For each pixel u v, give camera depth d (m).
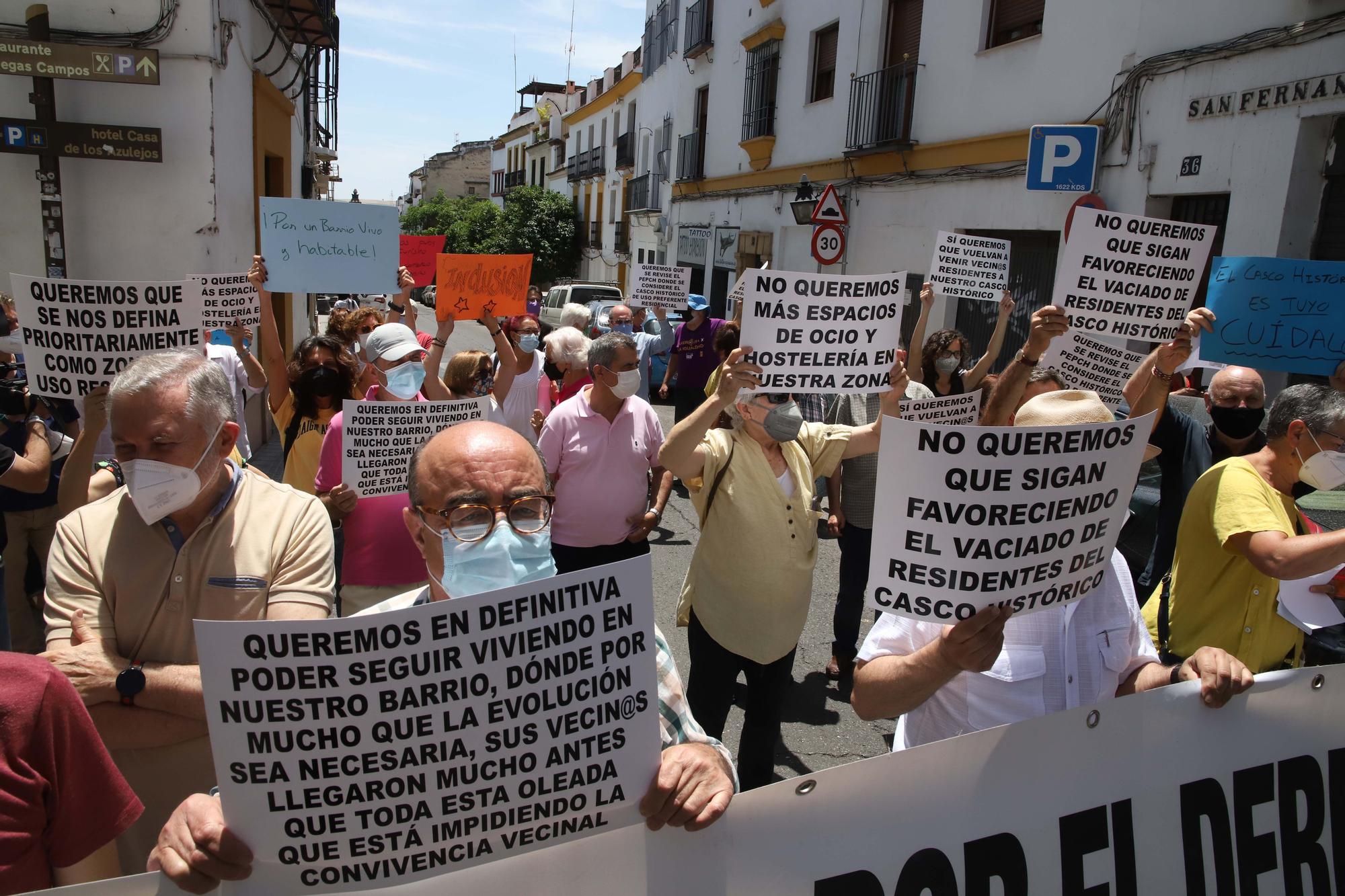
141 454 2.09
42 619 4.52
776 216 17.66
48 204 7.91
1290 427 2.79
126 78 7.86
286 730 1.42
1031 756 1.92
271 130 11.79
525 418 5.99
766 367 3.31
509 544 1.75
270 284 5.27
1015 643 2.25
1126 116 8.88
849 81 14.70
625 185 31.50
